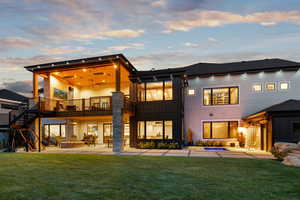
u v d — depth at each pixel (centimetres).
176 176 543
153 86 1413
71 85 1802
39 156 961
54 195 392
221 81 1517
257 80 1442
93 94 1880
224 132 1489
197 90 1564
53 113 1384
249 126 1389
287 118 1034
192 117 1553
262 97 1419
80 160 827
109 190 421
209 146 1465
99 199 368
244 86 1466
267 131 1129
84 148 1382
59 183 479
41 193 405
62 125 1848
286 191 414
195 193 401
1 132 1575
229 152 1098
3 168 665
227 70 1511
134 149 1284
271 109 1086
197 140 1524
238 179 511
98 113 1288
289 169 636
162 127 1359
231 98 1494
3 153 1107
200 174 566
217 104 1514
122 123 1195
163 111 1358
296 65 1354
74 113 1346
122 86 1783
